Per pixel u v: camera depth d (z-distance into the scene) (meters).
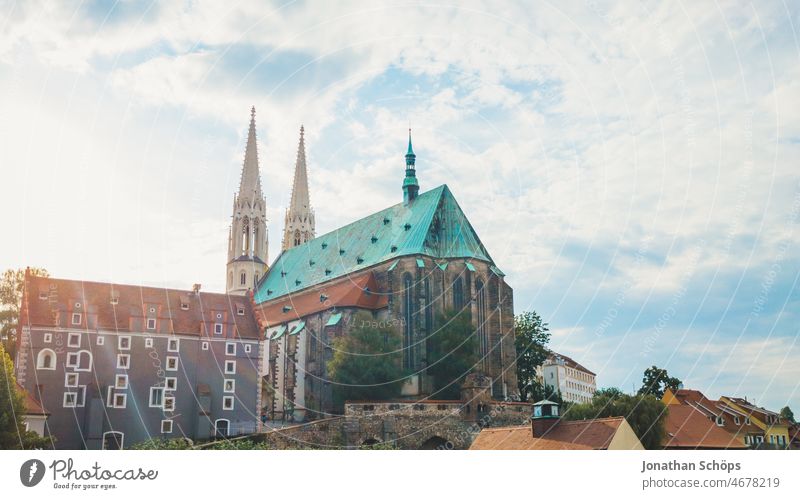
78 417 119.06
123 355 124.12
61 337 121.00
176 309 131.88
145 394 124.00
